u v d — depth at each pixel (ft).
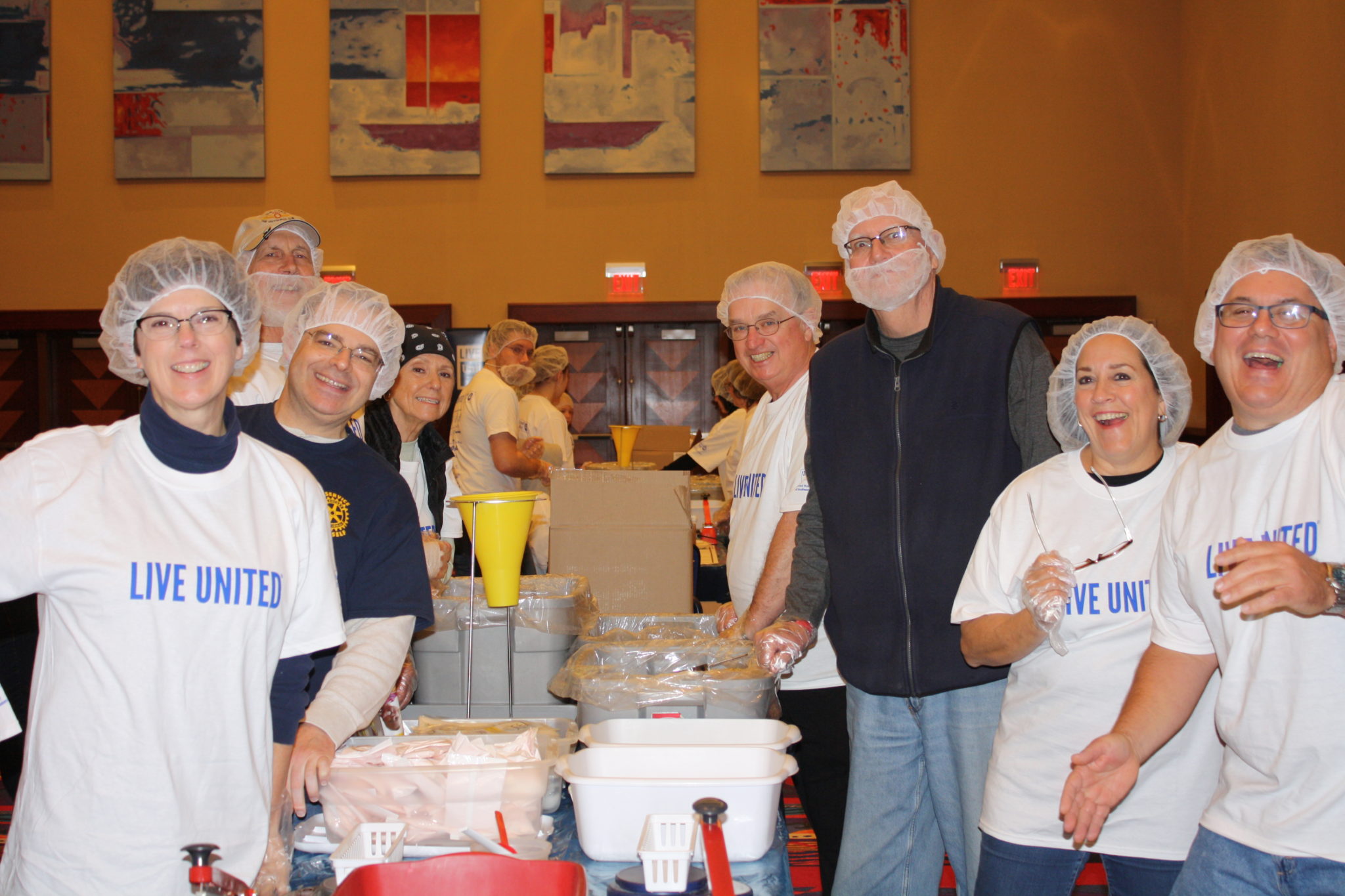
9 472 3.90
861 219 6.50
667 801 4.39
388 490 5.67
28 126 23.26
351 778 4.67
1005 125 23.65
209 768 4.07
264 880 4.34
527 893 3.37
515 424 12.67
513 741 5.07
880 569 6.40
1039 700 5.48
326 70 23.54
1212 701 5.27
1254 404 4.60
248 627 4.19
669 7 23.56
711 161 23.77
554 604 6.45
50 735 3.92
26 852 3.92
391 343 5.85
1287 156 18.90
